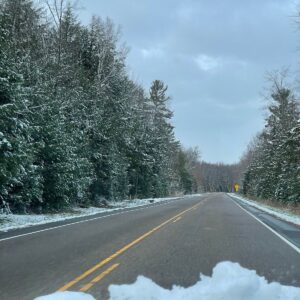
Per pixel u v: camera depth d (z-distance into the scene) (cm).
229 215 2759
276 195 4716
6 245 1310
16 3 3328
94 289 766
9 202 2544
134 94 6091
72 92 3509
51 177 2781
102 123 3953
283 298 690
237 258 1102
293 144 3262
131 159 5772
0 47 2008
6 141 1895
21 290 762
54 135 2705
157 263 1023
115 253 1173
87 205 3628
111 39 4603
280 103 5384
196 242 1408
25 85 2761
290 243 1415
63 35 3781
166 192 8538
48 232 1675
